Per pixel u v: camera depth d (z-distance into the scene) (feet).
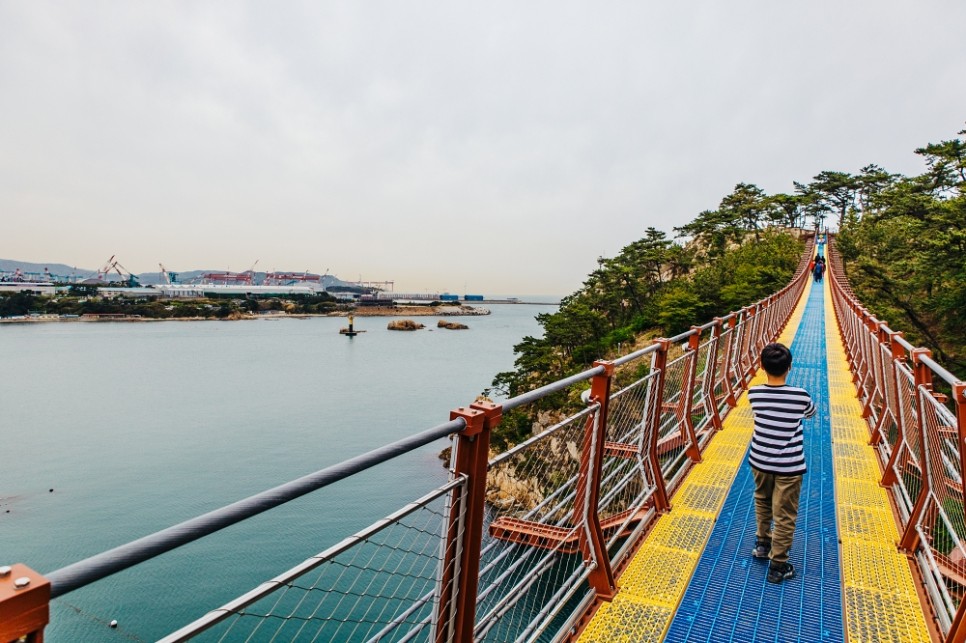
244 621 51.67
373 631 41.93
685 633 12.39
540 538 11.07
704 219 305.53
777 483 14.60
